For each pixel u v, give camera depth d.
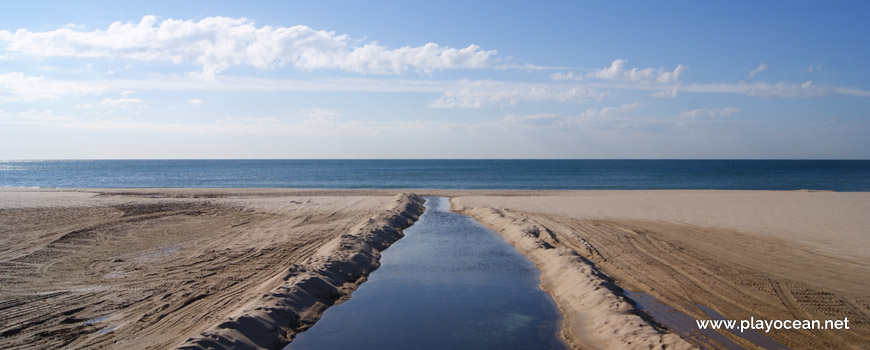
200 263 13.54
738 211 24.47
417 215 25.45
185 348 6.80
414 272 13.32
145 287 11.09
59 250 15.09
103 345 7.73
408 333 8.75
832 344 7.97
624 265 13.45
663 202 29.02
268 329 8.31
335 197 32.78
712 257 14.43
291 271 11.55
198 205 27.28
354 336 8.60
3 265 13.13
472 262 14.56
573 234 17.89
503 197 33.88
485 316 9.70
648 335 7.80
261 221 21.81
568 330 8.87
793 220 21.33
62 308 9.56
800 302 10.16
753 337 8.29
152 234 18.23
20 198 29.20
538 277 12.83
